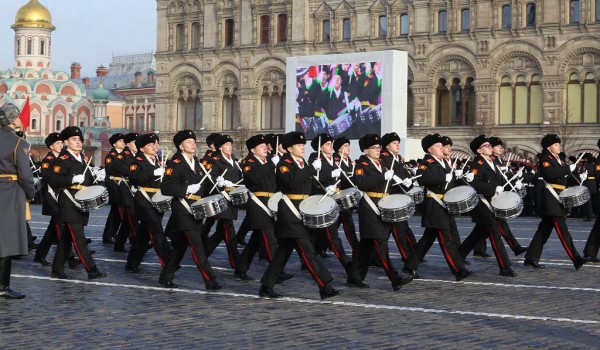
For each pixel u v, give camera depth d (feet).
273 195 71.87
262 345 49.78
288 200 64.64
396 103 196.85
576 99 246.88
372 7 274.98
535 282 74.02
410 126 273.54
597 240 86.63
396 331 53.62
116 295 66.59
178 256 70.49
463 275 73.72
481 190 77.61
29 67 421.59
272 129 293.64
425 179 72.13
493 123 256.52
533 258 83.15
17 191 62.34
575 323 56.13
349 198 70.54
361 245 70.23
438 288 70.69
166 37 317.83
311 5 286.46
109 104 435.94
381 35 275.80
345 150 92.22
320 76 208.03
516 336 52.31
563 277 77.10
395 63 196.65
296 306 62.18
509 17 254.88
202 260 69.26
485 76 257.55
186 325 55.16
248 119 296.92
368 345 49.90
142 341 50.62
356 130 201.77
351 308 61.41
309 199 64.85
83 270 81.46
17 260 88.07
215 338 51.49
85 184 76.18
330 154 83.82
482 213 77.87
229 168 86.63
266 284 65.72
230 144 87.45
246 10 298.56
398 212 66.64
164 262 77.30
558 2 246.47
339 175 77.66
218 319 57.16
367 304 63.05
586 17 242.17
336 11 281.74
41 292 67.67
